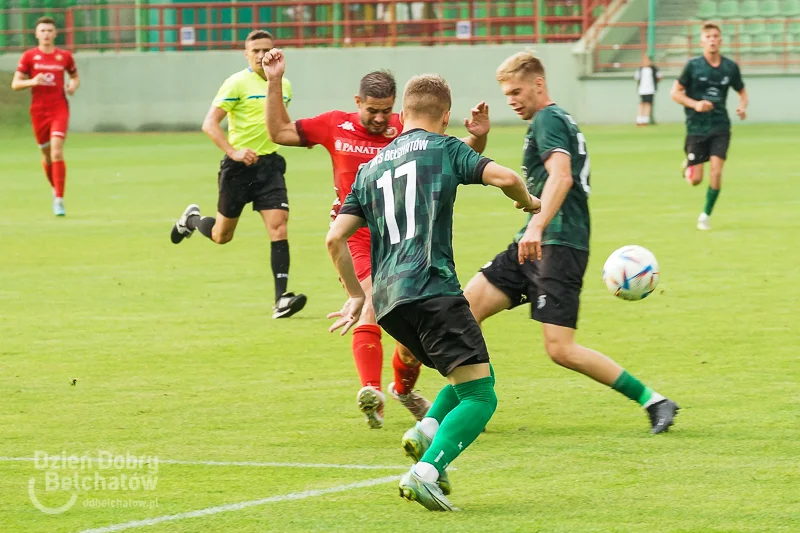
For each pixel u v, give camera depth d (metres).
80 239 36.56
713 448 14.24
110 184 55.78
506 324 23.20
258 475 13.45
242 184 24.78
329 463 13.97
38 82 41.38
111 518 11.85
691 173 36.38
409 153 12.41
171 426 15.72
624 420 15.77
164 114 107.25
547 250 14.96
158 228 39.22
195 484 13.06
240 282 28.64
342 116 16.84
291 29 114.81
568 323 14.98
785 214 39.69
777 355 19.61
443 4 112.19
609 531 11.24
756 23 104.94
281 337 22.11
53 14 114.75
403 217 12.27
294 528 11.47
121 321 23.72
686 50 103.69
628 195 46.62
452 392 12.83
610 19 104.56
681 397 16.89
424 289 12.05
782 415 15.77
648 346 20.55
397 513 11.94
